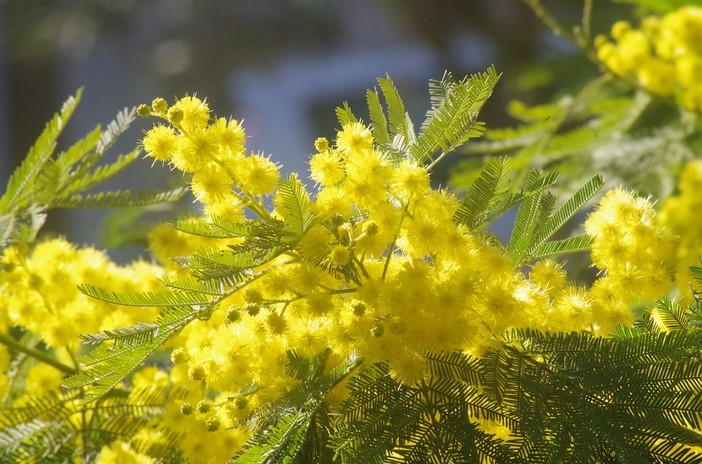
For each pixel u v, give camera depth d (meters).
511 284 0.64
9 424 0.69
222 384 0.65
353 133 0.64
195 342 0.68
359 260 0.64
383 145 0.67
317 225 0.63
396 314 0.63
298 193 0.62
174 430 0.68
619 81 0.67
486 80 0.65
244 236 0.63
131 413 0.69
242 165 0.64
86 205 0.73
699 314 0.64
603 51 0.63
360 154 0.64
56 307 0.72
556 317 0.64
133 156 0.74
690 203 0.56
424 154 0.66
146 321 0.71
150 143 0.64
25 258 0.73
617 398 0.61
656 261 0.65
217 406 0.67
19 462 0.69
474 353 0.63
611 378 0.62
